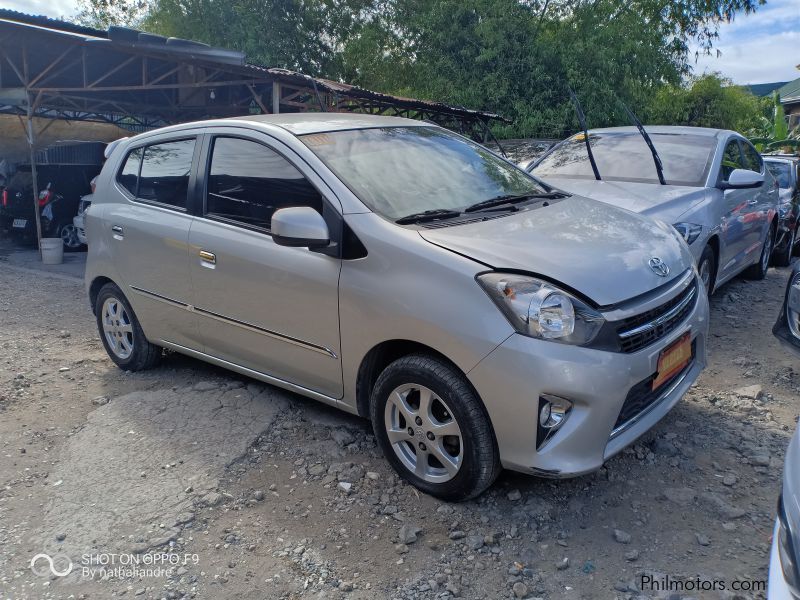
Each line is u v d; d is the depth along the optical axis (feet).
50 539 10.37
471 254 10.14
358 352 11.23
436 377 10.19
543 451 9.59
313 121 13.73
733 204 19.60
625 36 51.96
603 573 9.15
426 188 12.39
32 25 30.78
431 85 55.93
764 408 13.79
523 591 8.81
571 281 9.75
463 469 10.21
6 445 13.25
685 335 11.25
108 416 14.14
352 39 66.03
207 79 34.76
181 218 14.15
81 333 20.54
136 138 16.21
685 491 10.80
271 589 9.17
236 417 13.78
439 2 55.36
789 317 14.37
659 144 20.98
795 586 6.13
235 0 64.64
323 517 10.63
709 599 8.56
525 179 14.43
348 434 12.94
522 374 9.36
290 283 11.96
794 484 6.62
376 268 10.78
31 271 31.58
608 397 9.48
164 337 15.28
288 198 12.28
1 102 37.35
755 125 79.51
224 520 10.67
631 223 12.51
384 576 9.30
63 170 39.22
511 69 53.31
